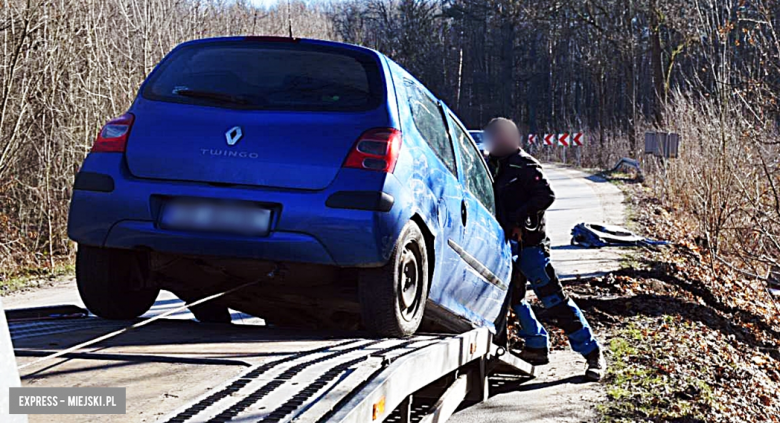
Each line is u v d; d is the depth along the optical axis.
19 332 4.16
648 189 30.97
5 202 16.17
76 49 16.91
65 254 16.00
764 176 17.34
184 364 3.46
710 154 18.52
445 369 4.41
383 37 79.31
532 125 85.50
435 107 5.67
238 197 4.32
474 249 5.82
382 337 4.52
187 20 20.25
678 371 7.46
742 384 7.82
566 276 12.38
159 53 18.14
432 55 79.50
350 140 4.43
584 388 6.81
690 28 33.56
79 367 3.34
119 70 17.61
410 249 4.64
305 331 4.64
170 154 4.43
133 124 4.56
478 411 6.06
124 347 3.78
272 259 4.31
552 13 53.81
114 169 4.46
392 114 4.60
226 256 4.34
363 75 4.70
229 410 2.73
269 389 3.02
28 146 16.70
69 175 16.66
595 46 62.06
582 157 53.09
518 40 85.06
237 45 4.83
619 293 11.07
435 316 5.52
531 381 7.04
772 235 16.55
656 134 24.81
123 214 4.40
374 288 4.39
